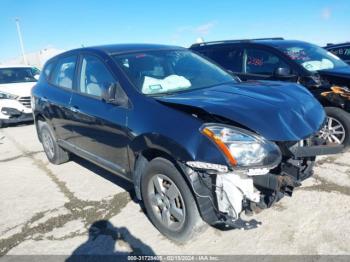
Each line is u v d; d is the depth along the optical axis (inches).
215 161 104.0
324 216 135.6
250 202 112.3
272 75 222.1
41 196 177.8
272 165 106.7
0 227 149.9
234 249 120.7
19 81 397.4
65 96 183.3
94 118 153.8
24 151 267.4
